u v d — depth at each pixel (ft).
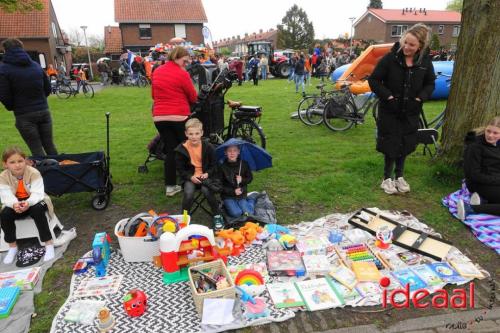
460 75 14.35
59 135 25.26
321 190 14.33
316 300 8.40
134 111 35.70
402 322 7.88
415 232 10.94
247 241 10.80
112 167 17.66
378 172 15.90
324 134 23.50
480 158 11.78
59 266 10.07
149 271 9.70
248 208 12.07
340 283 9.00
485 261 9.97
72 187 12.72
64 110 37.06
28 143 14.94
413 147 13.46
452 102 14.83
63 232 11.37
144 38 111.04
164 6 112.57
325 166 17.15
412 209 12.85
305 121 26.94
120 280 9.34
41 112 14.84
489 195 11.66
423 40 12.00
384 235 10.46
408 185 14.06
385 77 12.97
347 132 23.88
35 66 14.37
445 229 11.55
